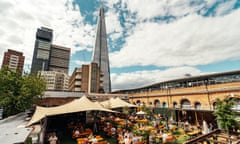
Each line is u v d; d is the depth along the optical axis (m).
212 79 19.61
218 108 10.98
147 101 34.16
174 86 26.69
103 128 15.24
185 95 23.42
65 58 181.50
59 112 11.09
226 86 17.41
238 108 15.54
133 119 19.23
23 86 17.61
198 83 21.66
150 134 11.90
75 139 11.98
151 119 20.88
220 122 10.73
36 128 9.77
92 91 54.38
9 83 17.52
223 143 4.54
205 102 19.83
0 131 7.09
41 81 21.12
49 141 10.12
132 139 10.11
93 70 57.34
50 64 170.00
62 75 122.00
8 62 114.00
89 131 13.38
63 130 15.16
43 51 166.25
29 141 7.02
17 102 16.91
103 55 175.25
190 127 15.34
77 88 54.41
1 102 16.28
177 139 12.07
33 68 156.00
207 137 4.86
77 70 56.50
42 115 9.94
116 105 18.33
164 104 28.64
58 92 26.12
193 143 4.45
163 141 10.64
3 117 17.19
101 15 189.25
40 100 22.67
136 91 41.31
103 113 24.17
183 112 22.80
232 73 17.34
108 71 172.50
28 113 15.63
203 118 19.59
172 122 18.56
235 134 4.93
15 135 6.32
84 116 19.52
